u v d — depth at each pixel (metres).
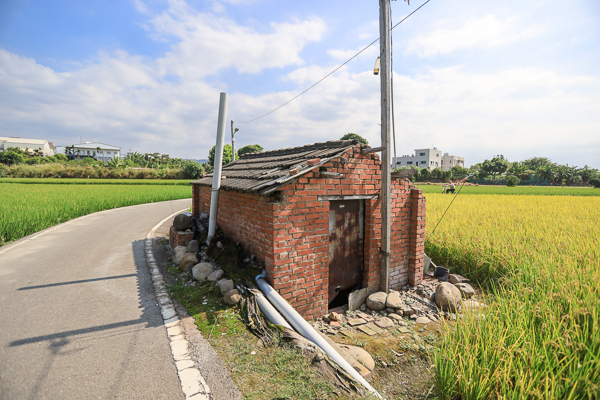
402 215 6.65
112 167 61.62
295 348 3.70
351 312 5.58
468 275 7.44
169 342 3.89
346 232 5.91
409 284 6.94
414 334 4.78
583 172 67.38
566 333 3.21
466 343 3.25
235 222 6.70
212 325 4.32
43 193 20.81
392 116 6.25
